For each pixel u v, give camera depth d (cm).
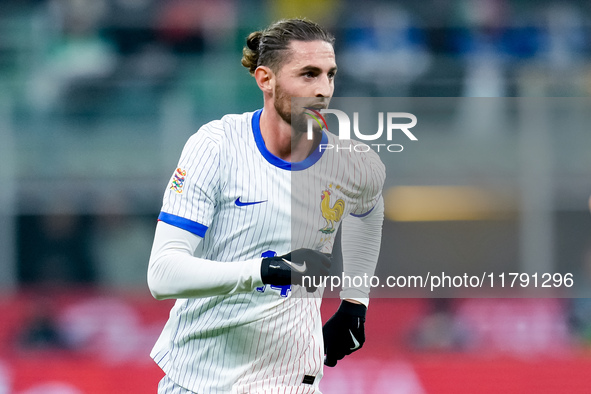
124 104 2714
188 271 1041
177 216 1076
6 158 2666
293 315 1141
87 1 3288
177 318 1170
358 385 2123
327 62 1102
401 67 2881
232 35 3291
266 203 1109
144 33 3284
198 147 1104
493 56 3469
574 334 2153
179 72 2772
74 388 2264
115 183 2706
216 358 1146
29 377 2273
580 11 3609
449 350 2156
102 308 2583
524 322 2150
